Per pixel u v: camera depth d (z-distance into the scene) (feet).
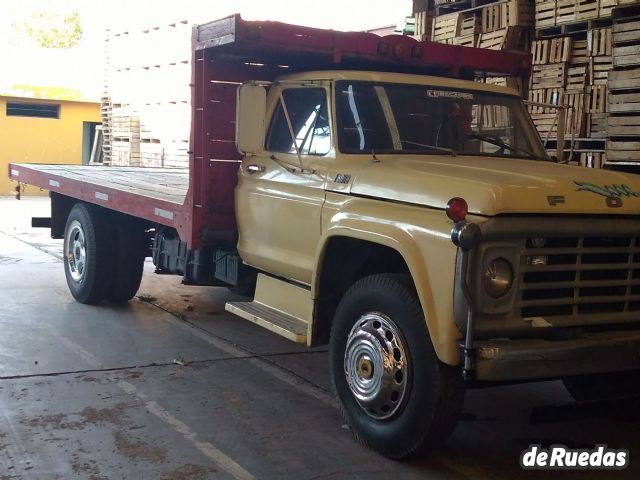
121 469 14.53
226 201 20.53
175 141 47.67
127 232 26.68
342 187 16.61
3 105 73.72
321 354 22.74
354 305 15.71
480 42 36.91
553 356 13.60
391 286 14.85
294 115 18.94
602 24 31.94
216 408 17.92
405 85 18.45
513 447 16.40
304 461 15.17
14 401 17.83
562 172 15.57
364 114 17.74
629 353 14.43
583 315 14.60
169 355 22.02
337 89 17.88
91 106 77.92
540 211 13.71
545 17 33.91
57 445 15.49
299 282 18.30
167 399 18.37
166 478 14.24
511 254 13.70
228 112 20.35
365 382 15.44
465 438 16.80
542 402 19.45
